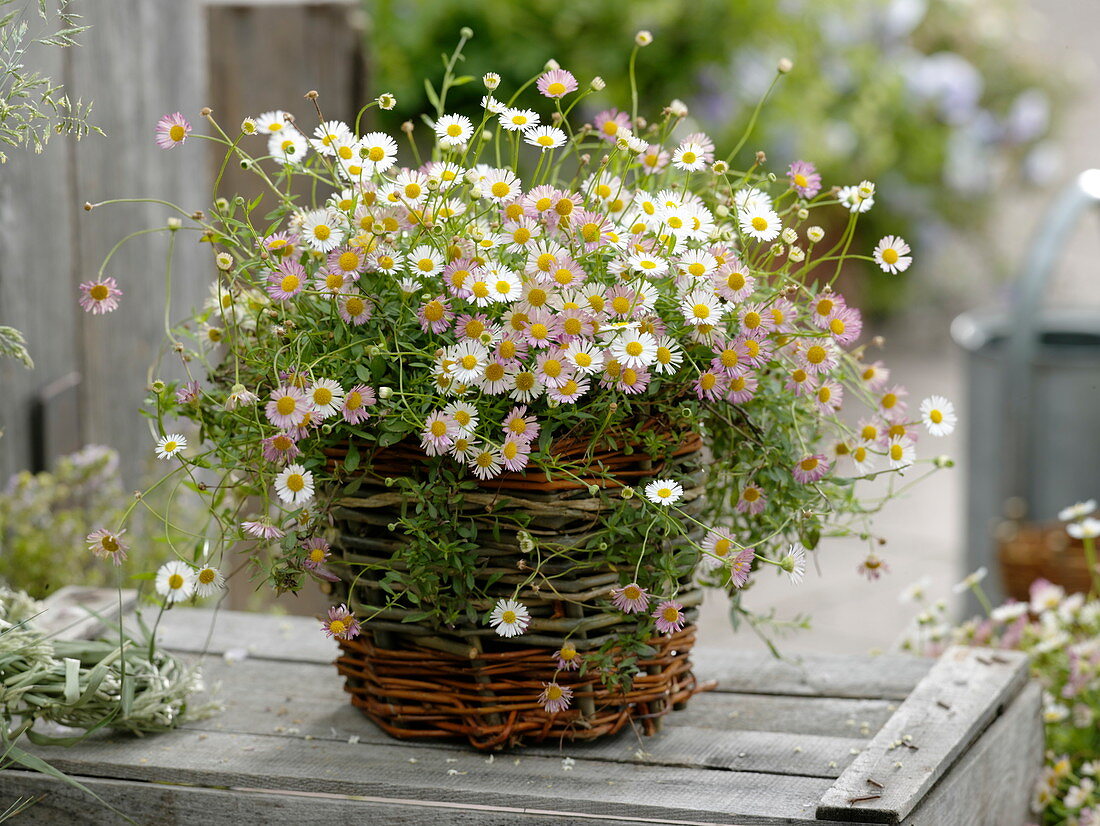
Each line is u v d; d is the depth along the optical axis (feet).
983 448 12.66
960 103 23.03
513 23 16.69
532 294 6.61
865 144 21.77
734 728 7.18
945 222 24.62
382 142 6.82
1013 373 12.05
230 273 6.86
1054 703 8.20
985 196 24.93
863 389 7.06
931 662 7.59
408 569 6.81
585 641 6.81
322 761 6.95
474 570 6.73
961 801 6.95
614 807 6.73
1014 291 12.61
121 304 9.32
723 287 6.73
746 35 17.53
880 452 6.99
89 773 6.95
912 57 23.53
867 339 24.49
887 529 16.69
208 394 6.92
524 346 6.59
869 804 6.65
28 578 8.30
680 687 7.16
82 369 9.05
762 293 6.96
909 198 23.34
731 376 6.72
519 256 6.78
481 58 16.58
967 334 13.17
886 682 7.46
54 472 8.82
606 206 6.89
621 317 6.63
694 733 7.11
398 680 6.97
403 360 6.70
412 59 16.63
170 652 7.65
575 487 6.72
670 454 6.81
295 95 12.17
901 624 13.62
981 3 24.95
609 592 6.80
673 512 6.86
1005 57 25.14
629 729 7.12
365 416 6.60
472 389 6.64
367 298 6.69
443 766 6.91
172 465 9.31
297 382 6.65
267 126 6.88
